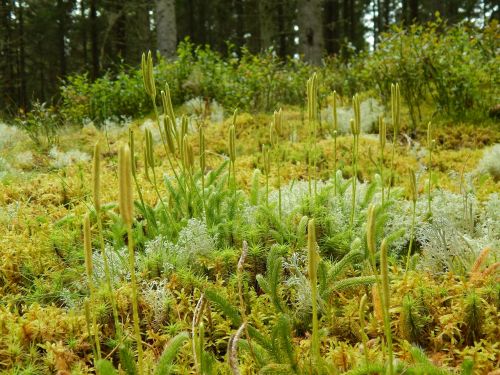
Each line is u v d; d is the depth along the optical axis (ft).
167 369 3.94
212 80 23.27
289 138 16.43
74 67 74.13
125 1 48.37
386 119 17.49
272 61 23.15
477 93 16.78
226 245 6.72
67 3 67.10
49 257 7.09
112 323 5.51
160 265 6.40
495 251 6.42
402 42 18.72
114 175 11.80
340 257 6.85
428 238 6.60
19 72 69.87
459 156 13.46
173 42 33.71
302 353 4.69
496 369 4.37
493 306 4.96
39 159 13.94
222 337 5.28
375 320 5.03
